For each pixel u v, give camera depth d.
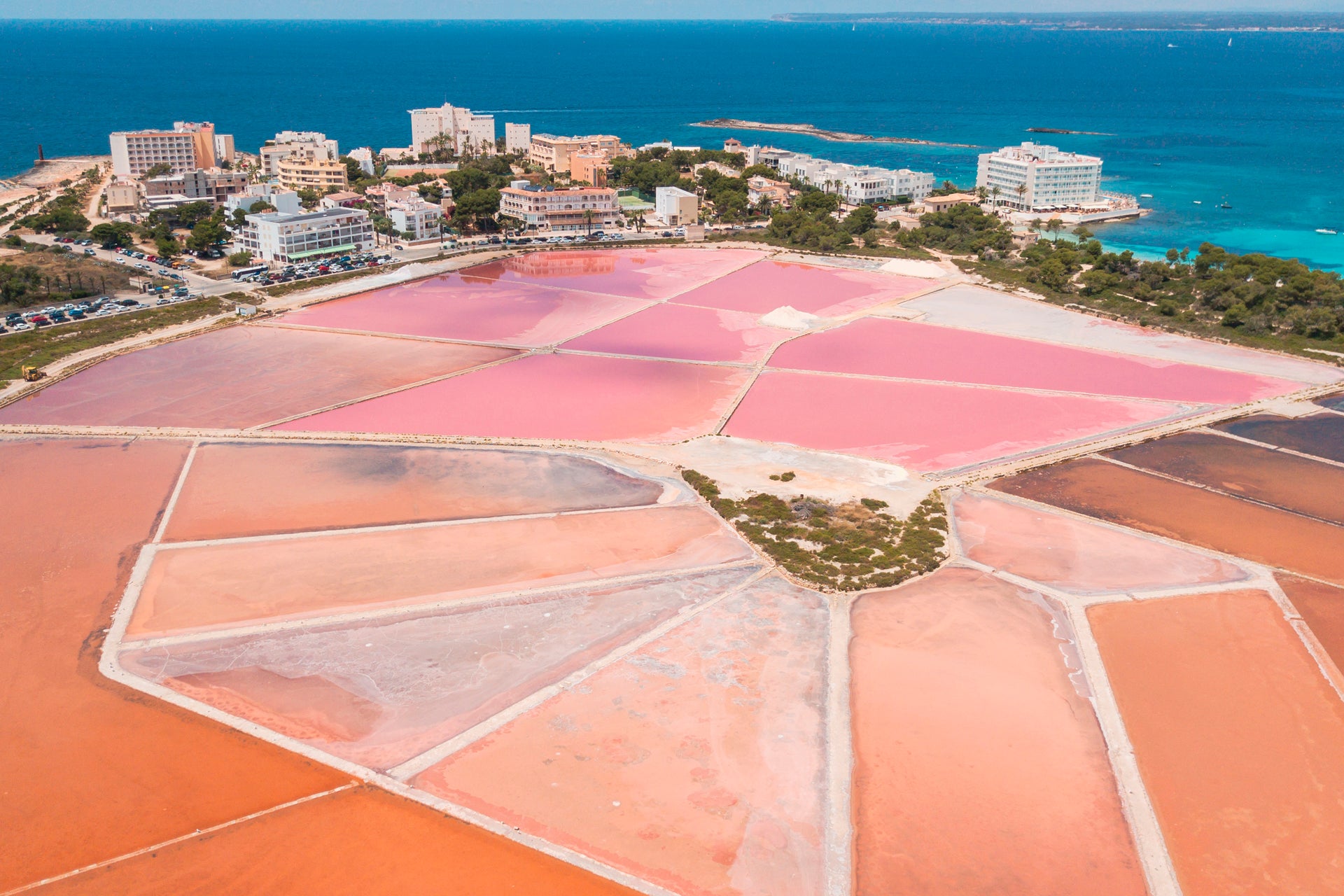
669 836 90.69
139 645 117.44
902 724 105.75
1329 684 114.19
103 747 100.62
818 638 120.69
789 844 90.12
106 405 194.38
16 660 114.06
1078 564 139.88
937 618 125.44
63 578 131.62
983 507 157.62
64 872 86.25
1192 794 97.19
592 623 123.06
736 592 130.50
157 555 137.75
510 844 89.50
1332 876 88.19
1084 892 86.12
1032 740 103.94
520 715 105.94
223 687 110.19
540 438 182.88
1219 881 87.44
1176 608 128.62
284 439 179.12
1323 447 181.88
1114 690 112.31
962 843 90.75
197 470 165.62
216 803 93.62
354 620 122.94
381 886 84.81
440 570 134.75
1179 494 162.50
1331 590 133.62
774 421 194.12
